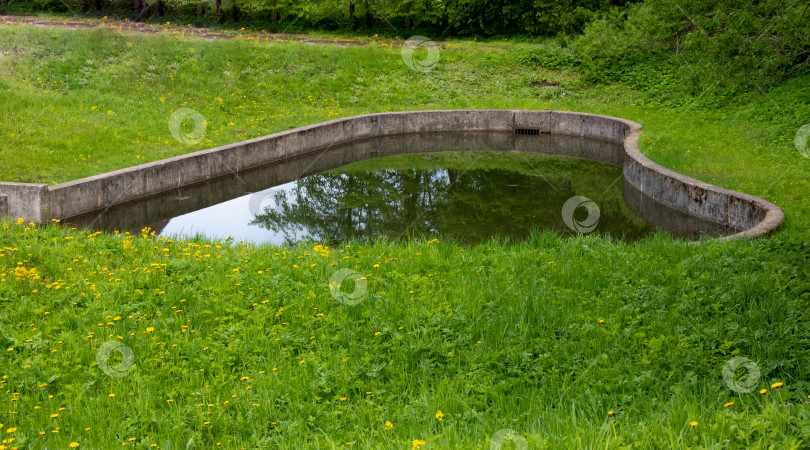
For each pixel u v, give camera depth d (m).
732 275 7.76
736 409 4.77
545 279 7.93
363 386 5.55
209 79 22.11
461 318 6.79
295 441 4.68
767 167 13.90
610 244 9.55
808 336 6.00
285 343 6.45
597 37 25.52
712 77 11.98
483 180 16.62
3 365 5.99
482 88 24.69
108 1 34.12
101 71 21.02
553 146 21.02
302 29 30.30
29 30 22.28
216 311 7.21
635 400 5.09
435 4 30.77
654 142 16.89
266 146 17.45
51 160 14.30
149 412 5.20
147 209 13.66
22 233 9.86
